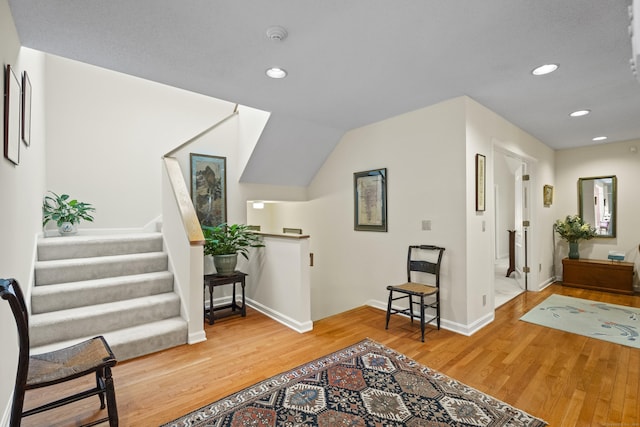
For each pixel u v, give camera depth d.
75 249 3.11
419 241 3.39
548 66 2.40
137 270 3.23
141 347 2.59
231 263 3.61
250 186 4.41
